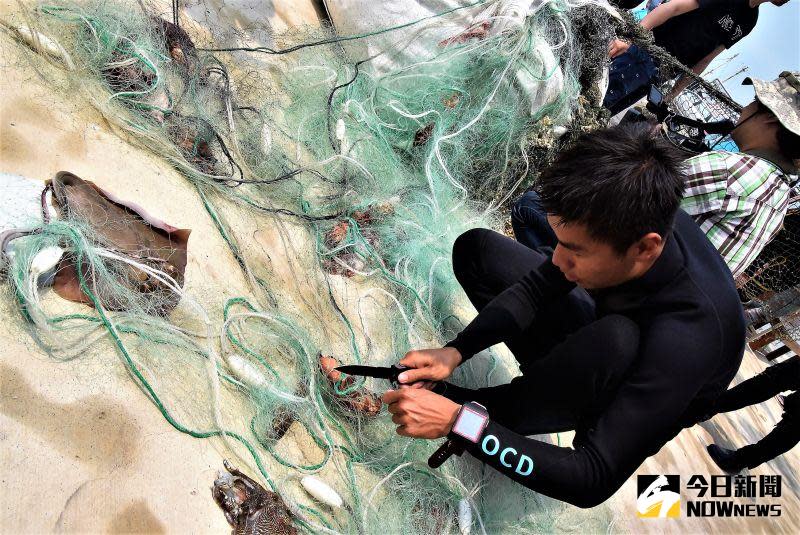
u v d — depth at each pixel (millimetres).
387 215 2652
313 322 2133
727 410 3467
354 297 2355
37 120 1819
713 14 4074
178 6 2436
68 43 2064
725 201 2262
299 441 1770
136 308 1619
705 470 3283
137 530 1304
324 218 2412
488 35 2924
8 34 1934
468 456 2119
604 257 1395
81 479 1298
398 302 2336
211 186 2174
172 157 2102
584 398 1619
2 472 1206
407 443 1985
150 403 1507
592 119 3344
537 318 1980
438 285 2697
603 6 3145
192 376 1638
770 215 2305
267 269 2145
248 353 1804
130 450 1400
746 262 2330
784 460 4172
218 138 2217
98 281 1566
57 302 1523
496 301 1864
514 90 2984
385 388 2137
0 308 1421
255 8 2949
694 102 4465
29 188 1598
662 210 1297
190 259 1891
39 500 1217
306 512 1625
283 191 2432
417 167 3080
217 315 1831
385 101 3045
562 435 2633
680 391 1441
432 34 3008
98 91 2053
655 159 1301
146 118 2137
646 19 4219
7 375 1332
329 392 1913
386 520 1783
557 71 2979
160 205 1942
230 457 1578
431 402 1584
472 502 1979
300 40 3025
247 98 2602
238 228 2158
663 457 3023
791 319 3832
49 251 1483
